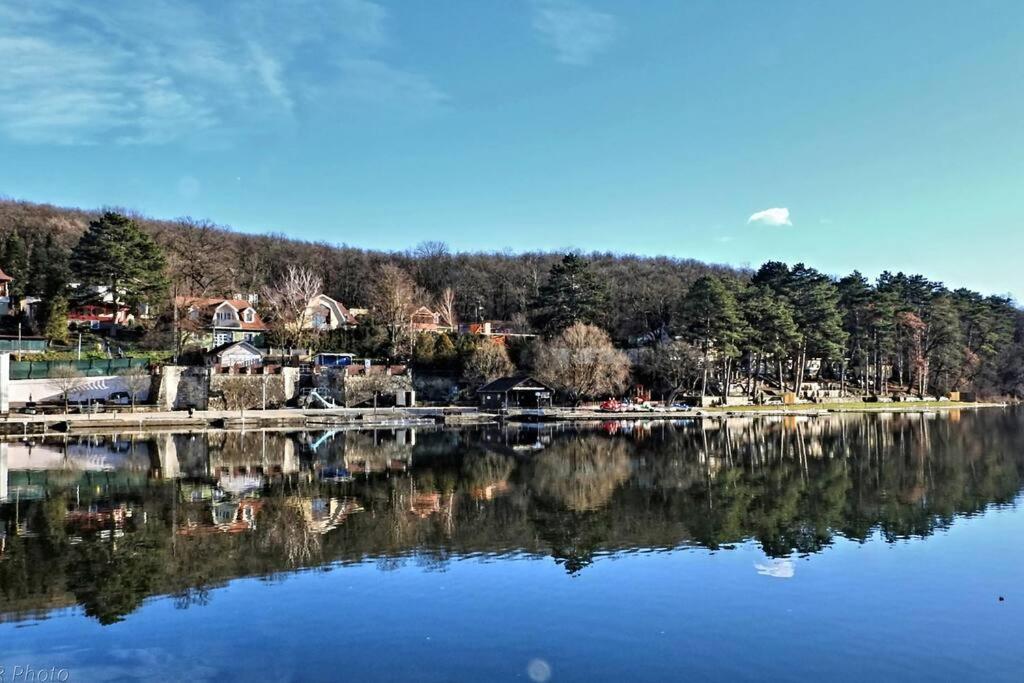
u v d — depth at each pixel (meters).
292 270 113.31
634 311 128.25
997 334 121.19
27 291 94.12
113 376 76.56
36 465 43.88
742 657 15.41
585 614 17.86
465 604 18.56
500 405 88.44
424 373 94.94
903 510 30.53
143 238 88.94
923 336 117.75
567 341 91.69
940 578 20.81
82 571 21.48
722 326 92.25
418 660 15.17
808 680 14.38
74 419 64.44
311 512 29.94
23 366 72.06
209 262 122.12
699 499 33.00
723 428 73.00
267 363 90.81
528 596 19.20
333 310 113.75
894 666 14.99
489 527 27.25
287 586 20.09
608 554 23.42
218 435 63.44
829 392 113.94
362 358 97.75
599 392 91.44
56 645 16.06
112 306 89.69
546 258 175.25
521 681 14.27
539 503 32.00
